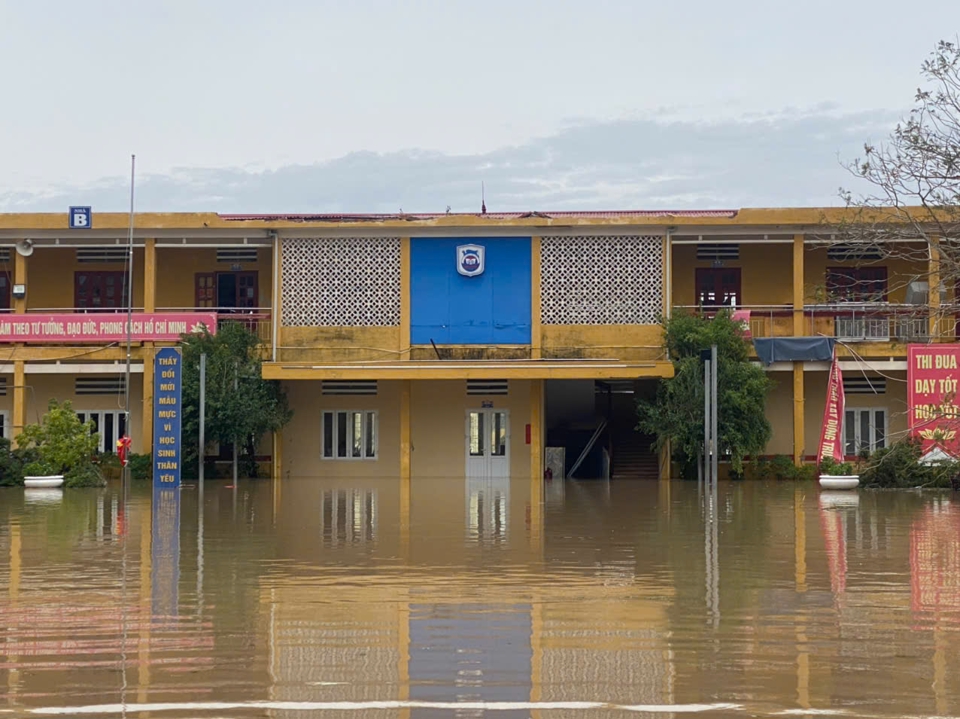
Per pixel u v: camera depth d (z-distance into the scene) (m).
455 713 7.10
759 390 27.88
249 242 30.14
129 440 25.05
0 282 32.41
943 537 15.61
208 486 26.80
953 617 9.73
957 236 16.08
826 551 14.07
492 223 29.50
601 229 29.52
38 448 26.23
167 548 14.34
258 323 30.33
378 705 7.25
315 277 30.03
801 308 29.06
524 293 29.80
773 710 7.11
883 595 10.80
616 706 7.21
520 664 8.19
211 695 7.44
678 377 28.08
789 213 28.70
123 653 8.48
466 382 30.78
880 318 28.88
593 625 9.43
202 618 9.69
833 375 28.27
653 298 29.61
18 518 18.30
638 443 32.47
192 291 32.34
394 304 29.91
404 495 23.95
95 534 15.93
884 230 16.25
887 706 7.17
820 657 8.34
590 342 29.62
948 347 27.58
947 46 15.03
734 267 31.75
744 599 10.59
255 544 14.82
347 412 30.95
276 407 29.47
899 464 25.80
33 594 10.84
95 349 29.67
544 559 13.34
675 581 11.64
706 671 7.98
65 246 30.23
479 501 22.28
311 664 8.18
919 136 15.27
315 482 28.52
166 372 24.91
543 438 30.52
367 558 13.41
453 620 9.62
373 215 31.70
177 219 29.59
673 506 21.00
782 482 28.39
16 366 29.69
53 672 7.95
